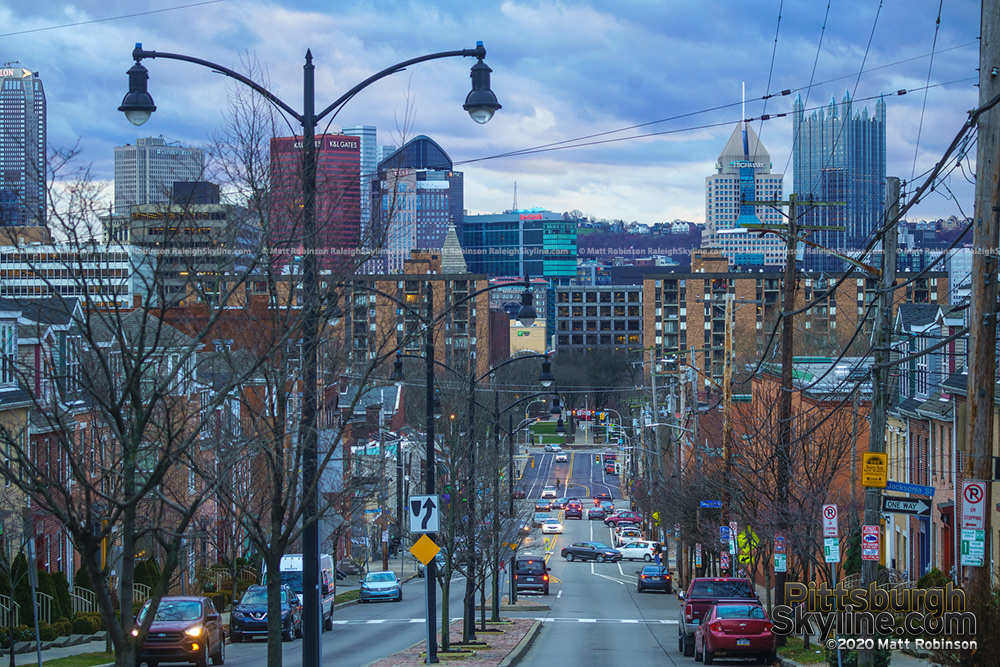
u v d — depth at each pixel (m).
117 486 18.12
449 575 32.16
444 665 26.27
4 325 28.73
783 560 32.03
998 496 32.62
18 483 12.87
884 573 28.69
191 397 19.73
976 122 17.70
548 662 30.11
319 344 18.38
